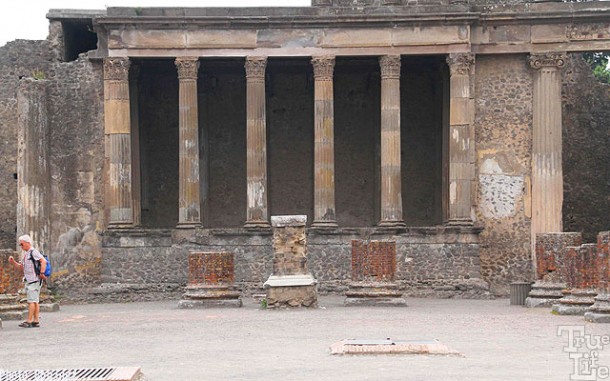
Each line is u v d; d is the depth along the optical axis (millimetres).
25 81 53938
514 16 53875
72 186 54406
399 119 53719
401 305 41625
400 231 52656
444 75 56062
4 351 26125
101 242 53406
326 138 53656
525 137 54406
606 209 60125
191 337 28734
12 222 57656
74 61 54781
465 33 53656
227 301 42156
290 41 53750
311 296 39625
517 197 54188
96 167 54375
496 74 54594
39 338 29344
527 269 53906
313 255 52594
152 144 59000
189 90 53469
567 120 60031
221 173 59531
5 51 57375
